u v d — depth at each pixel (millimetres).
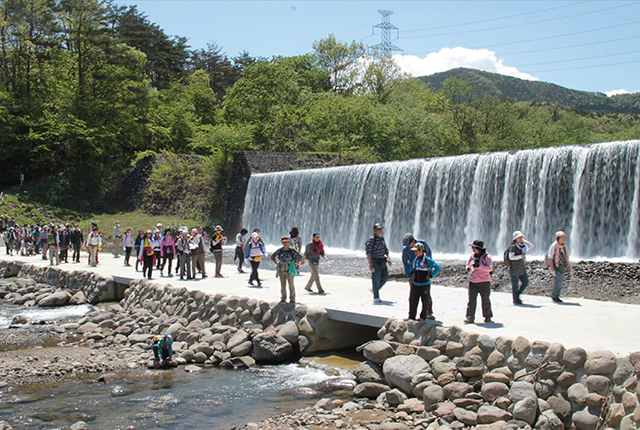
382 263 14766
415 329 11469
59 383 12398
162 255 23016
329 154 48531
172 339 14430
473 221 29266
